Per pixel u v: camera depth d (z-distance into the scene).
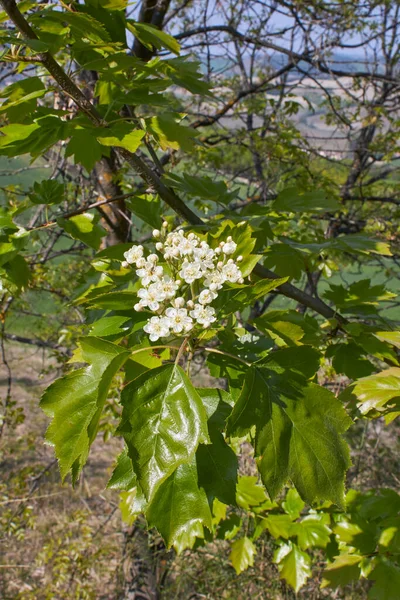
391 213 8.09
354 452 6.88
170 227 2.22
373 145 7.40
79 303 2.05
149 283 1.73
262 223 2.67
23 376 12.55
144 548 5.84
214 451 1.45
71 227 2.20
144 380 1.38
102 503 8.67
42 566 7.04
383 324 2.59
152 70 1.97
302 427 1.46
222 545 5.87
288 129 6.64
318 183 6.77
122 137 1.80
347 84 8.29
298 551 3.09
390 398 1.92
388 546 2.50
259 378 1.51
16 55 1.83
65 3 1.95
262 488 3.21
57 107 4.11
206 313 1.51
